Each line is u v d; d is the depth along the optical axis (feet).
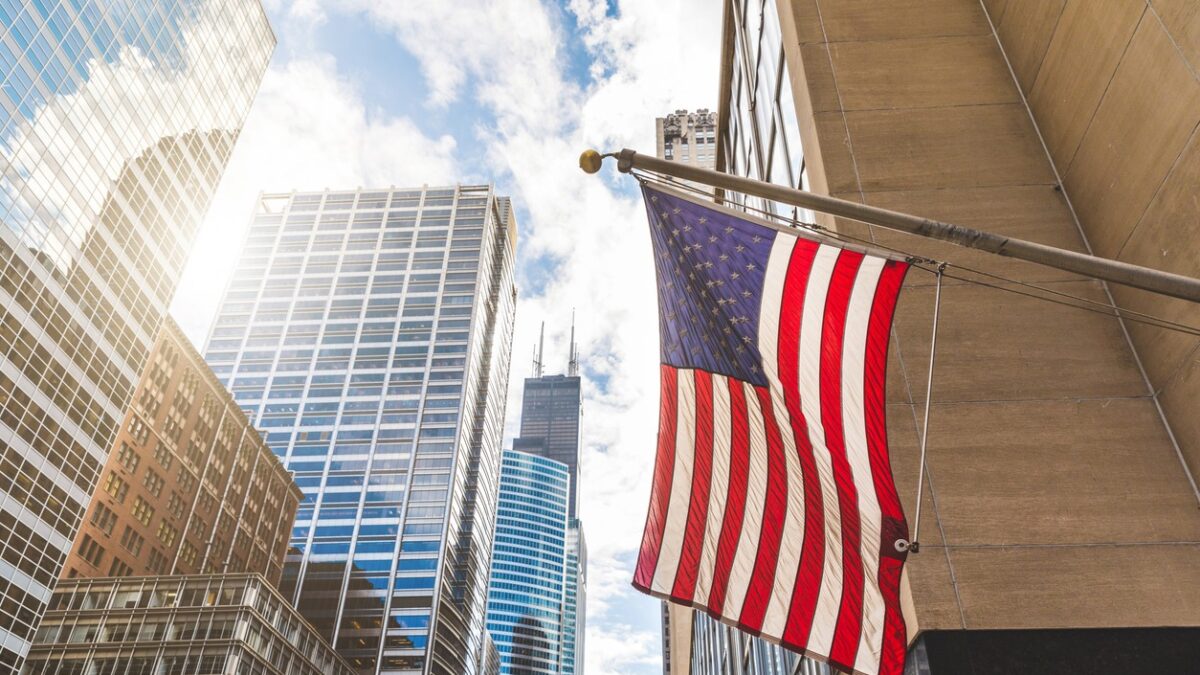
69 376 260.42
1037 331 37.81
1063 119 42.09
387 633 448.65
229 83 378.32
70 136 269.64
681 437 32.53
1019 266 39.81
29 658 241.14
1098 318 38.04
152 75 316.81
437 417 531.09
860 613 27.20
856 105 46.88
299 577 472.85
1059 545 31.50
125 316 292.61
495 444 622.13
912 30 50.29
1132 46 36.14
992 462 34.06
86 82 278.67
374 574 470.80
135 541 295.89
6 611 227.40
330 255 627.46
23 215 246.68
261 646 259.60
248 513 383.86
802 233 31.12
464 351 561.84
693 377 32.63
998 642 29.12
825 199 24.61
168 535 317.01
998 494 33.14
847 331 29.60
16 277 241.35
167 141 326.24
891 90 47.44
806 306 30.35
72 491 257.55
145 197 308.60
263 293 610.65
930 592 30.55
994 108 45.96
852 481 28.76
